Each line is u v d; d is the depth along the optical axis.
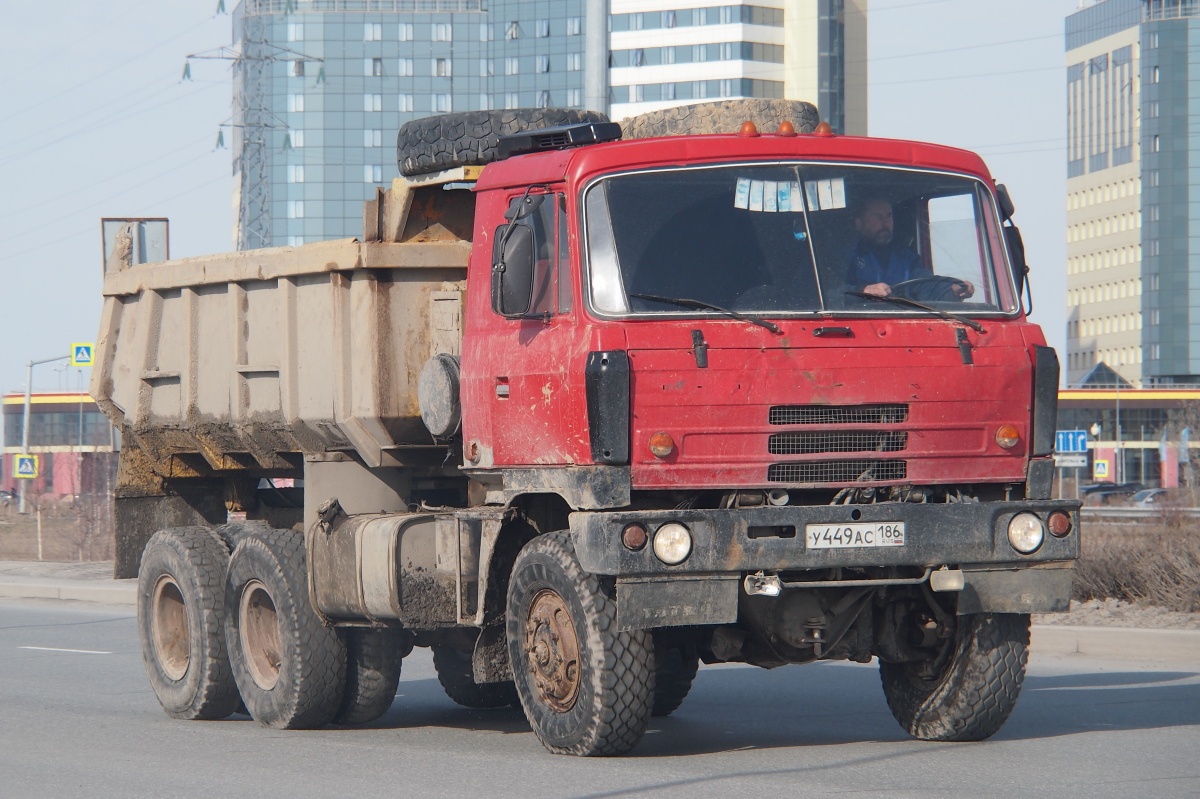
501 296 14.48
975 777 13.41
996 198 15.09
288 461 20.53
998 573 14.34
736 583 13.59
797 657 14.82
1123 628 26.06
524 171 14.96
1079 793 12.64
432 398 16.38
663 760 14.48
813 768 13.95
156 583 19.98
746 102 16.30
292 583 17.69
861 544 13.78
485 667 15.75
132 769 15.12
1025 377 14.51
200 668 19.05
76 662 27.14
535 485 14.45
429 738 17.17
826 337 13.91
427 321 17.61
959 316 14.34
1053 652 25.25
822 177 14.56
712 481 13.63
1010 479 14.50
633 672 13.88
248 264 19.48
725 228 14.20
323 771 14.63
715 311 13.79
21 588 42.97
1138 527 35.22
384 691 17.84
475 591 15.52
